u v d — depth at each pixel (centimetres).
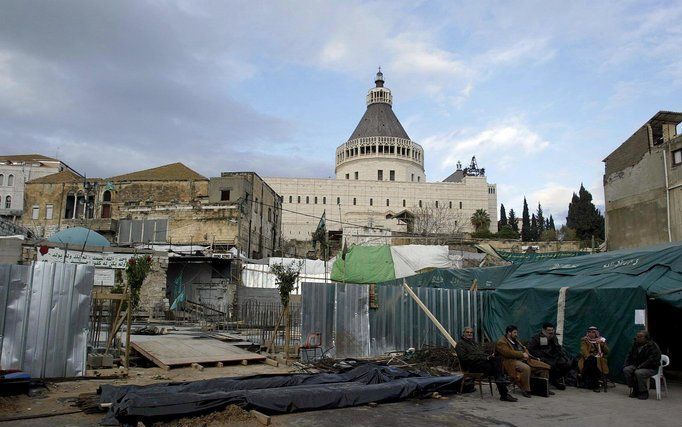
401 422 916
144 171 5700
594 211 7775
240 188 4878
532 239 10781
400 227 10306
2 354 1101
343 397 1023
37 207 5441
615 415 1005
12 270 1128
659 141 2528
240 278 3809
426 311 1602
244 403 929
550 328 1339
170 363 1352
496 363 1155
